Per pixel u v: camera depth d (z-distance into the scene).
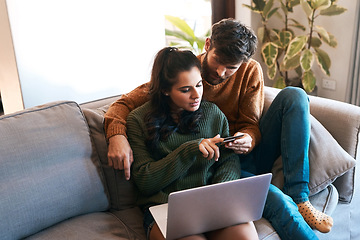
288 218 1.26
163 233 1.12
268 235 1.27
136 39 2.38
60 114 1.30
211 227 1.15
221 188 1.05
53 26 2.02
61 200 1.21
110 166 1.37
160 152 1.33
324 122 1.58
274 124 1.49
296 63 2.98
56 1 2.01
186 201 1.03
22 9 1.90
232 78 1.51
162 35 2.50
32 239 1.16
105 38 2.24
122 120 1.37
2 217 1.09
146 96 1.45
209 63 1.40
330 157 1.44
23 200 1.13
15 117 1.22
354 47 2.70
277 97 1.49
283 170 1.44
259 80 1.54
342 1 2.84
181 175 1.32
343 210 1.57
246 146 1.34
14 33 1.90
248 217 1.18
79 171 1.26
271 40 3.19
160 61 1.29
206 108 1.40
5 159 1.13
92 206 1.30
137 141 1.32
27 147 1.18
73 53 2.13
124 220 1.34
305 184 1.38
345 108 1.55
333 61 3.05
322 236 1.45
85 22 2.13
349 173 1.52
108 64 2.29
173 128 1.34
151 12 2.40
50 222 1.20
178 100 1.28
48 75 2.07
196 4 3.08
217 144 1.34
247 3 3.07
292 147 1.40
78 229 1.21
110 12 2.22
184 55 1.27
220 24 1.36
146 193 1.32
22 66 1.96
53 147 1.22
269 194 1.32
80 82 2.20
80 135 1.31
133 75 2.42
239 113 1.56
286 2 3.01
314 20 3.06
